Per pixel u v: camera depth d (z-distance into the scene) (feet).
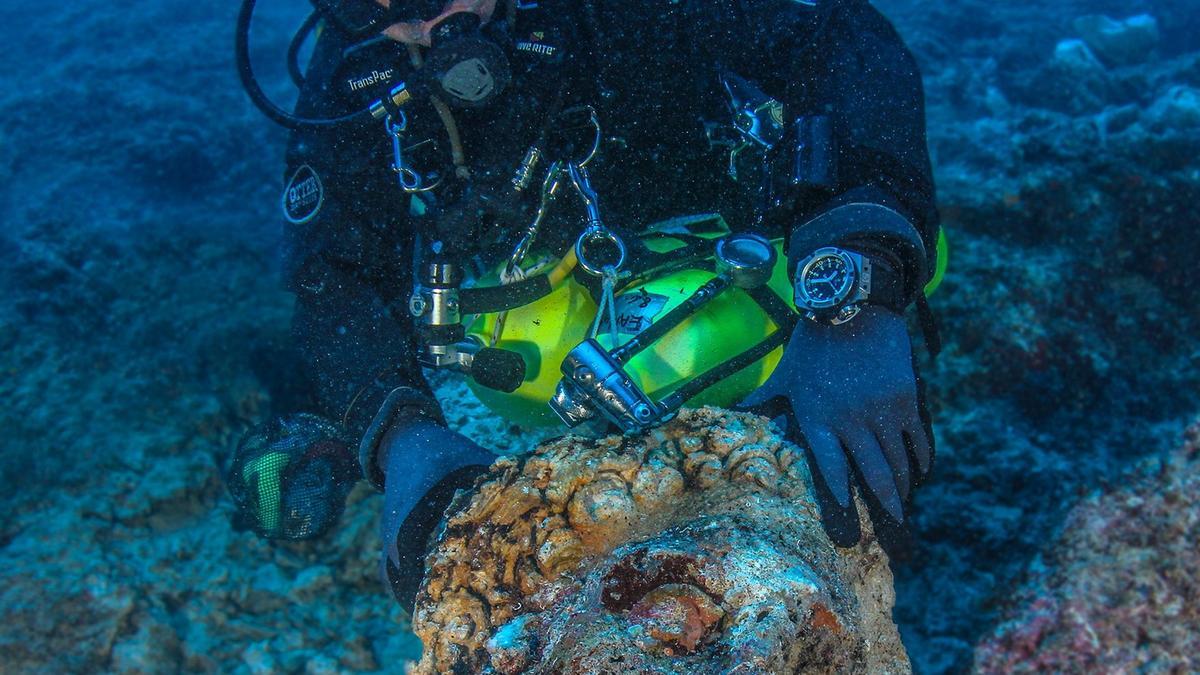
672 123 3.36
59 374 6.61
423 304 3.07
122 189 10.08
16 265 7.76
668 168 3.46
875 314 2.69
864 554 2.57
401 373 3.11
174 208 9.67
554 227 3.25
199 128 11.30
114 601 5.15
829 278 2.67
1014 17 14.12
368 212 3.34
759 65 3.28
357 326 3.16
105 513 5.71
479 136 3.11
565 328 3.16
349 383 3.06
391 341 3.15
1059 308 5.55
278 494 3.28
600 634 2.13
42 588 5.14
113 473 5.94
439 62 2.94
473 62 2.93
